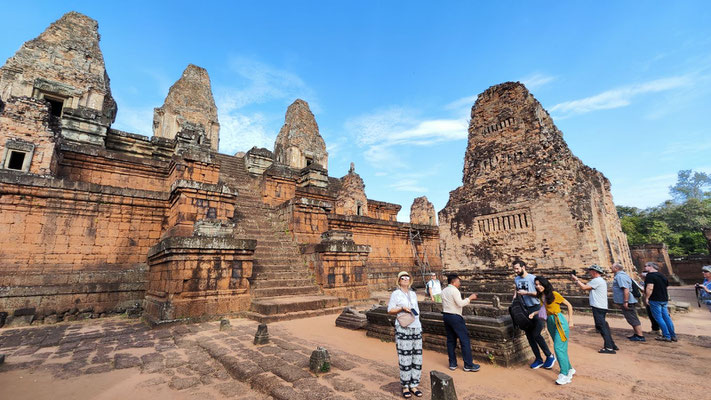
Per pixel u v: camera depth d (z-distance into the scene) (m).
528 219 10.77
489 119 12.95
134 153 17.77
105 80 25.95
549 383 4.28
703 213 40.50
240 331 7.67
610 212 14.03
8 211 10.30
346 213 21.50
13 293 9.29
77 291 10.16
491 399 3.80
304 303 9.96
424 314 6.13
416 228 22.34
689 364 4.88
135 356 5.88
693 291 18.70
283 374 4.57
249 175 20.28
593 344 6.22
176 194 11.79
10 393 4.26
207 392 4.27
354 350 5.98
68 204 11.30
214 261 9.70
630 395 3.82
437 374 3.52
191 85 28.53
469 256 12.08
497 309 5.70
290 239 14.58
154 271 10.62
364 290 13.33
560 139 11.12
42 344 6.76
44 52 21.86
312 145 31.64
